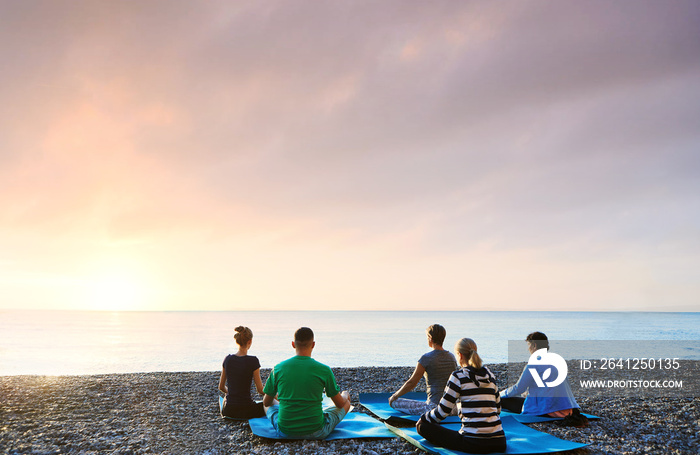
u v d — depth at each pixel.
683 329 94.62
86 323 118.19
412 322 141.25
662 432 6.49
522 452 5.06
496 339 55.75
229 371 7.14
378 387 10.57
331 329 94.00
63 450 5.49
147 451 5.44
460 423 6.49
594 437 6.12
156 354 34.53
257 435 5.94
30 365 25.61
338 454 5.25
